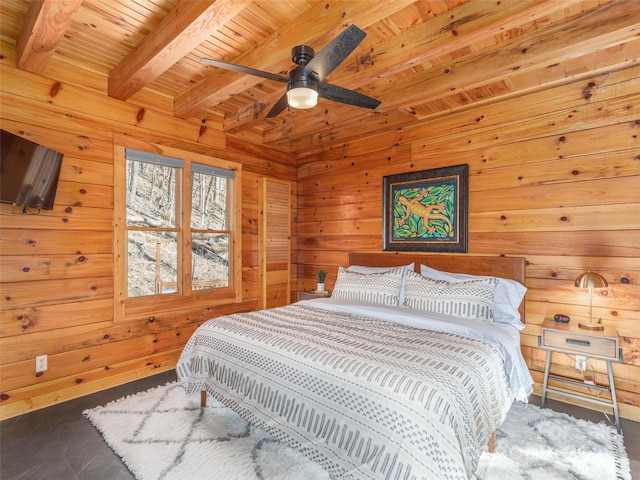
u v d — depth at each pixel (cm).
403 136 378
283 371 192
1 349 242
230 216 405
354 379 165
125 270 306
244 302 418
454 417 145
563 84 280
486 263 311
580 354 241
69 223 273
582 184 271
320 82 211
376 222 402
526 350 295
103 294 293
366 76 257
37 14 194
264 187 433
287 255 468
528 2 185
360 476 150
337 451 161
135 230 318
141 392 283
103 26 233
